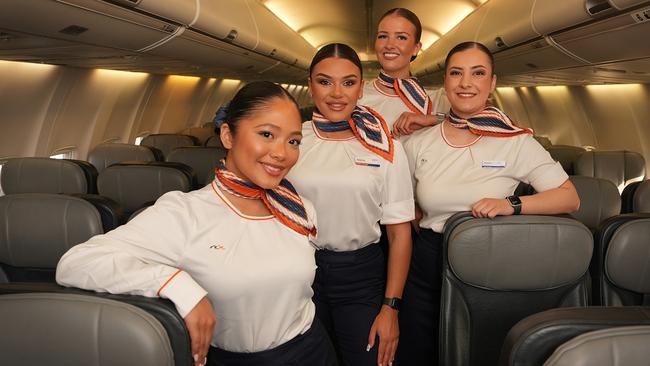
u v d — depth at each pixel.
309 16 9.61
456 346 1.89
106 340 1.12
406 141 2.39
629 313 1.24
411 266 2.31
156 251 1.31
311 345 1.55
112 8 3.13
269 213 1.45
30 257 2.16
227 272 1.34
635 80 5.33
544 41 4.32
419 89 2.62
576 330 1.18
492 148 2.12
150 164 3.96
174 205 1.36
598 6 3.06
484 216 1.88
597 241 1.91
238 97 1.35
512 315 1.87
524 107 10.35
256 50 6.83
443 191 2.12
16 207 2.12
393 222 2.04
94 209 2.13
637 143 6.46
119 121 7.28
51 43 3.46
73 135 6.09
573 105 7.87
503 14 5.13
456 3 7.72
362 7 8.38
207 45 5.19
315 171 1.96
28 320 1.13
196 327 1.18
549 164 2.07
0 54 3.85
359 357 2.06
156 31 3.98
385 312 2.04
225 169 1.41
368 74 20.19
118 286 1.19
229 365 1.49
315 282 2.10
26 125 5.11
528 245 1.77
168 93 8.69
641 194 2.90
